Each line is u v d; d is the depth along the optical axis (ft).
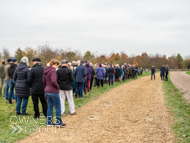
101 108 26.53
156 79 79.82
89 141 15.06
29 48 77.00
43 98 21.54
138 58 229.25
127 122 20.06
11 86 27.76
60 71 22.75
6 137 15.48
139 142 14.88
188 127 17.84
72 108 23.20
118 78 66.08
